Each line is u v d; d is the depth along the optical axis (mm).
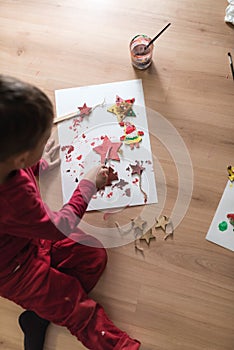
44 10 1262
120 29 1227
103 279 1075
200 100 1150
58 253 1060
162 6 1229
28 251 975
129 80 1181
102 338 1008
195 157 1115
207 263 1058
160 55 1190
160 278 1062
